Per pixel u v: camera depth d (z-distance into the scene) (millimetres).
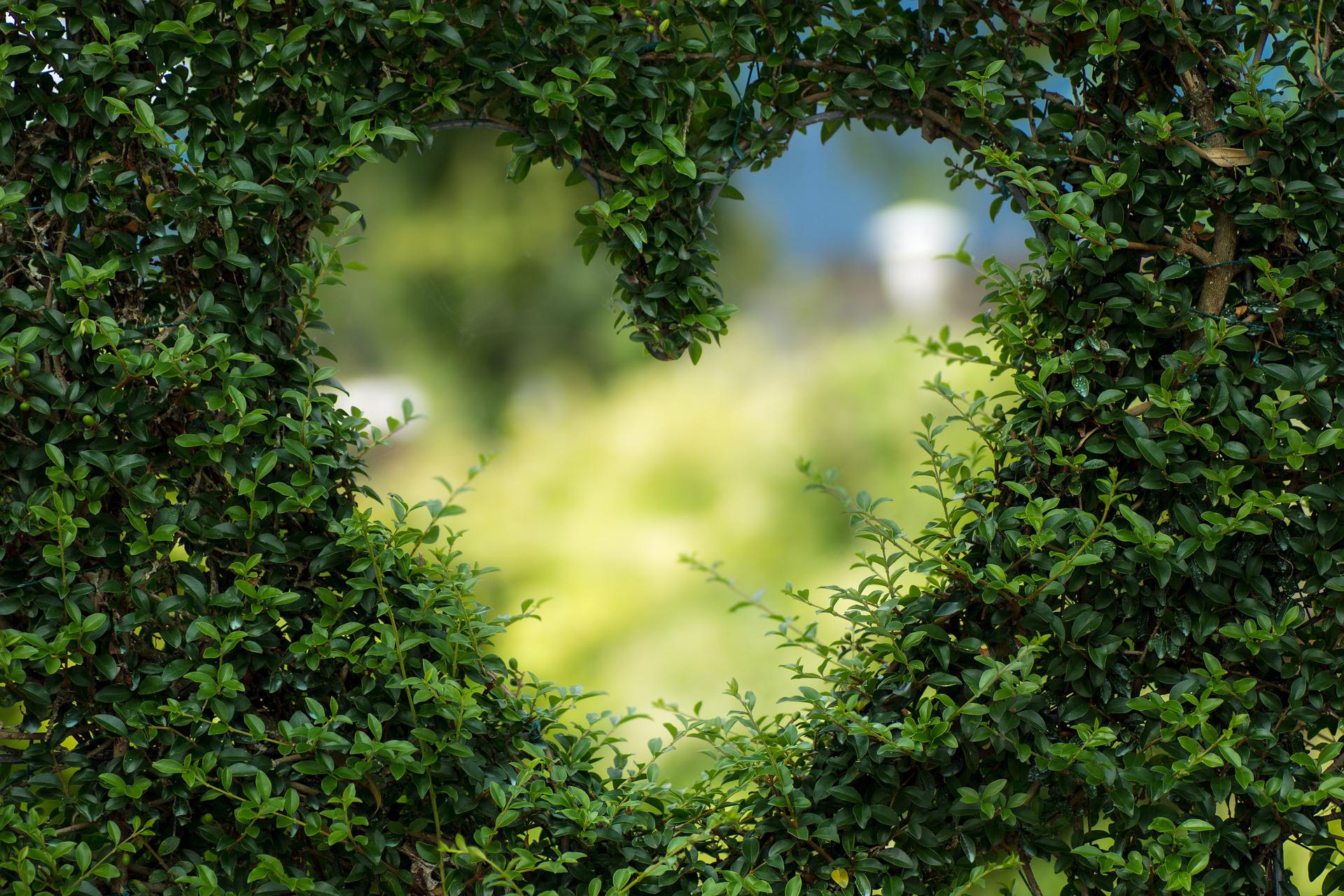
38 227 4230
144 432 4223
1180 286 4301
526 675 4379
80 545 4215
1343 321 4273
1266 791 4230
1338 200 4258
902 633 4316
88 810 4215
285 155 4273
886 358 10242
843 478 9867
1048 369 4270
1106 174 4293
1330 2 4266
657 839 4297
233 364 4258
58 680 4215
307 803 4266
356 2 4246
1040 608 4266
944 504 4297
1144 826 4270
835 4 4297
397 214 10945
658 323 4344
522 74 4305
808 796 4312
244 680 4277
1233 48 4273
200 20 4223
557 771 4273
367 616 4289
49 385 4199
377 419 11188
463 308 11234
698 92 4320
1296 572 4285
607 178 4332
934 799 4301
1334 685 4258
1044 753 4254
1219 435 4285
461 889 4254
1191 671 4273
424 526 9984
